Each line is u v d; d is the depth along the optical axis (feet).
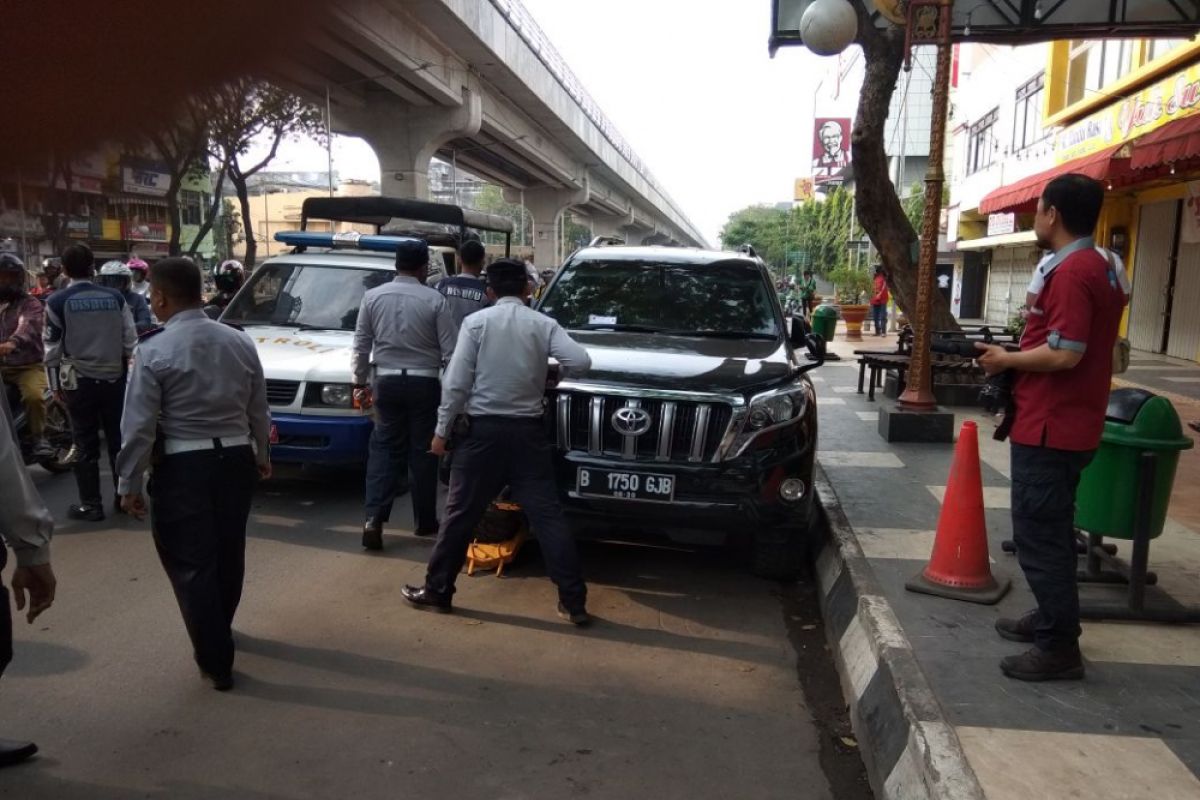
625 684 13.35
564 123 110.42
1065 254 11.19
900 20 29.25
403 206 47.65
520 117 103.45
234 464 12.81
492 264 15.44
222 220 146.51
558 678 13.46
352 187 211.41
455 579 16.37
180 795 10.16
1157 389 39.17
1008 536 17.84
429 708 12.37
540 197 152.05
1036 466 11.32
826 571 17.43
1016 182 65.82
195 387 12.42
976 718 10.47
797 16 35.01
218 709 12.18
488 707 12.46
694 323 20.39
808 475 16.51
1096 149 53.67
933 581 14.70
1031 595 14.53
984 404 11.95
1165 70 45.06
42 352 24.90
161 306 12.70
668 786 10.65
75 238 77.41
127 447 12.10
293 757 11.02
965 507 14.53
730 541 18.10
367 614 15.67
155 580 17.02
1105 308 10.98
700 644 14.96
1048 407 11.18
